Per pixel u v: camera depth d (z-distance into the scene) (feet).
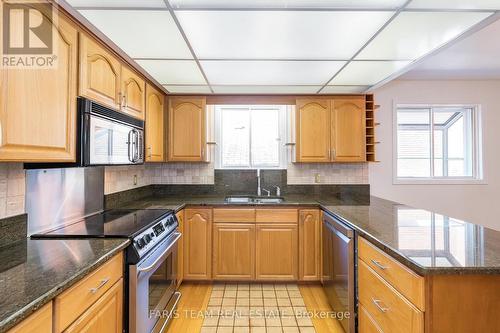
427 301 3.67
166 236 6.87
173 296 7.49
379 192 12.00
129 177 9.55
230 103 10.82
